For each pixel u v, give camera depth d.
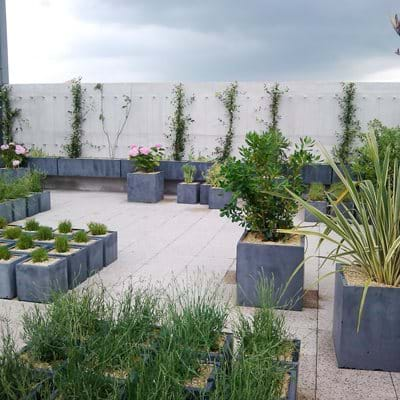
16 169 9.52
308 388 2.75
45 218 7.41
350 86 9.31
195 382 2.20
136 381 2.03
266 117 9.75
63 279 4.16
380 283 3.00
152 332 2.57
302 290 3.85
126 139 10.48
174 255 5.45
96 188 10.39
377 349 2.94
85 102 10.55
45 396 1.94
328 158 3.35
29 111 10.84
